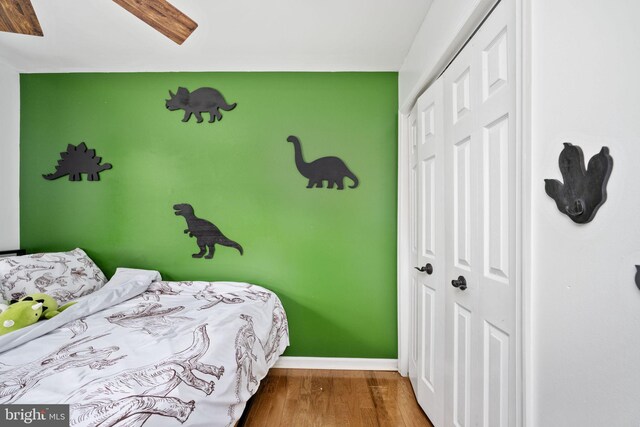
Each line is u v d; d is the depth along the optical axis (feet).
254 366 4.58
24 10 4.82
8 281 5.56
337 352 7.16
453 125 4.37
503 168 3.18
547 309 2.45
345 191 7.17
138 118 7.20
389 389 6.27
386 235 7.18
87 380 3.07
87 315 5.08
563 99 2.27
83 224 7.20
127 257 7.23
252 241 7.18
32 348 3.87
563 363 2.29
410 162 6.68
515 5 2.87
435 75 5.19
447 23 4.36
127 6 4.43
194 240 7.21
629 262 1.81
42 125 7.21
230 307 5.51
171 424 2.74
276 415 5.38
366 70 7.14
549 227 2.43
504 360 3.16
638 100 1.75
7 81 6.94
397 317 7.12
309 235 7.18
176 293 6.40
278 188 7.19
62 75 7.20
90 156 7.18
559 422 2.33
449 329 4.49
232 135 7.20
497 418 3.27
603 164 1.94
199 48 6.36
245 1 4.99
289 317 7.17
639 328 1.75
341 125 7.18
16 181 7.14
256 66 7.04
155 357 3.58
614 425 1.90
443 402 4.71
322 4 5.06
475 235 3.75
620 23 1.85
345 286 7.16
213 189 7.21
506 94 3.08
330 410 5.55
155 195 7.20
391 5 5.08
